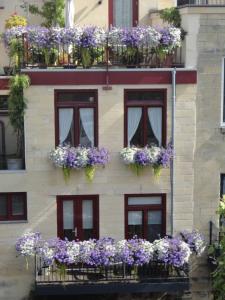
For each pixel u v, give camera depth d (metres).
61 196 17.11
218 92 17.03
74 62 16.75
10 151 19.36
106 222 17.34
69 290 16.80
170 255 16.58
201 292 18.00
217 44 16.77
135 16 19.50
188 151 17.12
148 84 16.70
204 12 16.58
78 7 19.25
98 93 16.66
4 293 17.48
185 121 16.98
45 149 16.81
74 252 16.47
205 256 17.83
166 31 16.56
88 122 16.88
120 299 17.81
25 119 16.62
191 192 17.34
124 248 16.53
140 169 17.02
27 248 16.55
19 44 16.45
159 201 17.45
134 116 16.95
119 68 16.61
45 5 18.80
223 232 16.81
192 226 17.56
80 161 16.56
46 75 16.42
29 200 17.02
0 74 18.55
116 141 16.95
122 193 17.20
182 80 16.77
